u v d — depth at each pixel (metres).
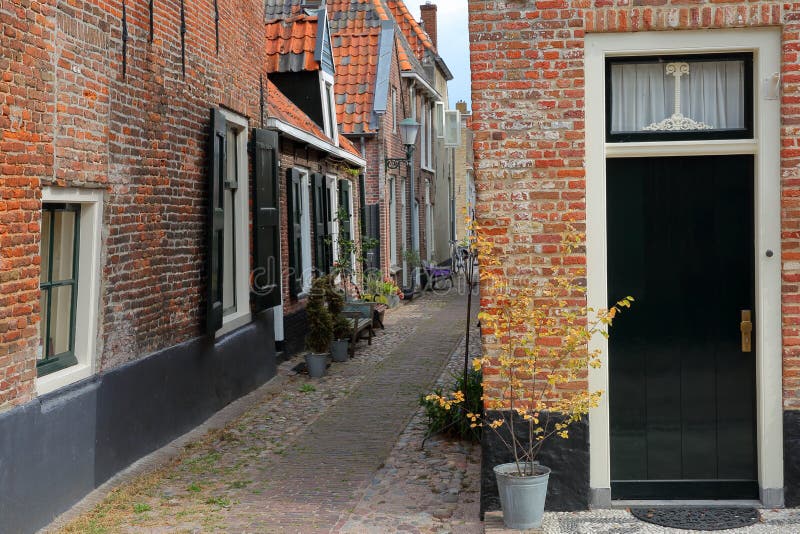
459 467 7.09
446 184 29.67
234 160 10.57
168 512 6.09
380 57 20.03
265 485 6.77
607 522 5.45
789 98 5.50
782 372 5.63
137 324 7.43
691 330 5.79
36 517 5.62
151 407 7.63
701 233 5.77
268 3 20.17
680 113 5.79
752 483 5.77
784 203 5.54
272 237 11.29
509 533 5.30
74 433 6.20
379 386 10.73
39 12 5.73
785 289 5.56
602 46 5.64
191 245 8.80
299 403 9.89
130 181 7.27
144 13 7.57
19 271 5.50
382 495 6.41
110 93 6.88
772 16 5.47
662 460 5.80
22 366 5.55
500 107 5.65
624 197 5.79
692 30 5.58
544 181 5.64
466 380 7.99
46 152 5.84
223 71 9.73
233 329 10.14
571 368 5.47
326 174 15.53
